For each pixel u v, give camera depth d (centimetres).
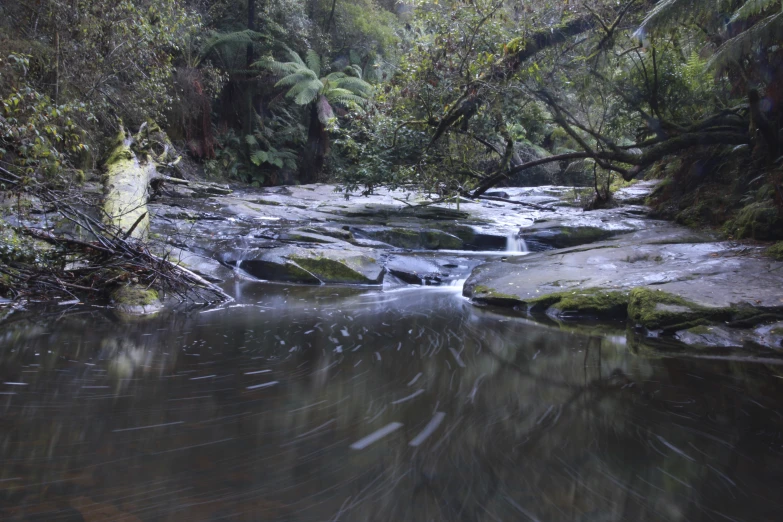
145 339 349
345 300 542
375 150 873
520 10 738
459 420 224
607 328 422
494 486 168
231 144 1769
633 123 893
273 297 545
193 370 285
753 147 751
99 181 745
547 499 161
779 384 279
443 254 796
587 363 318
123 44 775
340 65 2061
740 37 565
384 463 182
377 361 315
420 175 879
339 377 281
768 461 190
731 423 225
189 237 750
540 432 212
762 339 363
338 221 943
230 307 483
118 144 835
